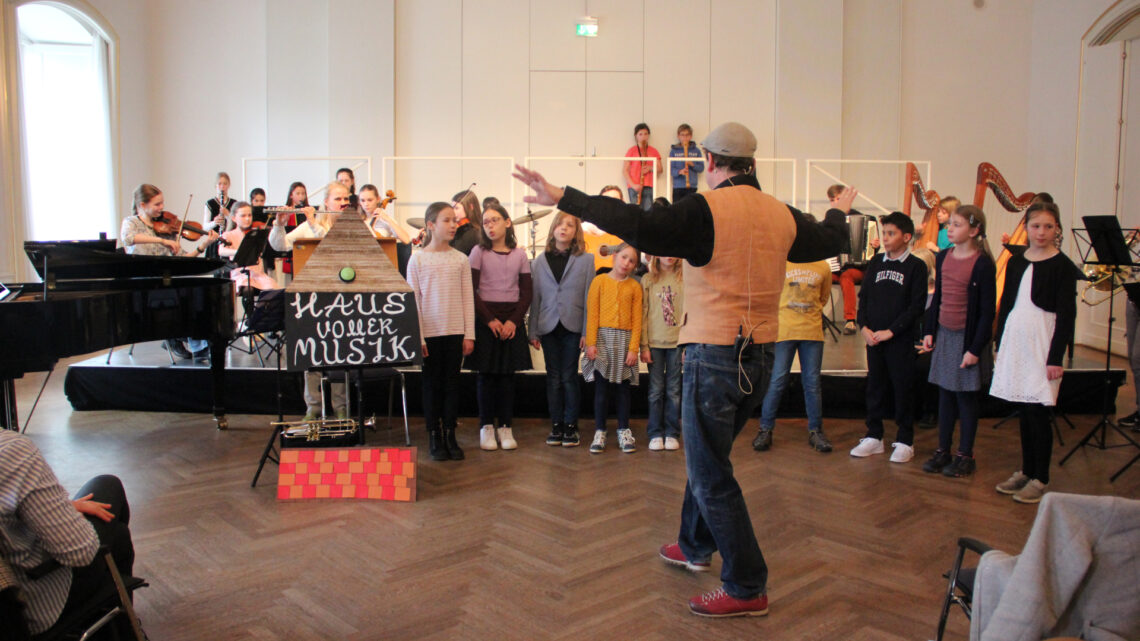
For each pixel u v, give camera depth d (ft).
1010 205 21.80
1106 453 14.07
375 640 7.25
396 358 11.08
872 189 28.68
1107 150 24.43
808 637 7.41
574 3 28.94
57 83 26.68
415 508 10.78
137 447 13.78
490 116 29.09
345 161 28.68
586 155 29.22
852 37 28.60
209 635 7.32
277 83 28.81
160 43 28.71
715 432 7.54
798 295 13.91
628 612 7.84
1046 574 4.98
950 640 7.34
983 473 12.71
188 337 13.61
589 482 11.99
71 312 11.00
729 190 7.42
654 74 29.04
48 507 5.15
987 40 28.84
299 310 10.93
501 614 7.77
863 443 13.70
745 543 7.68
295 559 9.04
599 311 13.55
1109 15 24.27
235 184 29.12
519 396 16.42
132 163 28.30
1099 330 24.08
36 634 5.19
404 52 28.91
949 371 12.46
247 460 13.01
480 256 13.73
